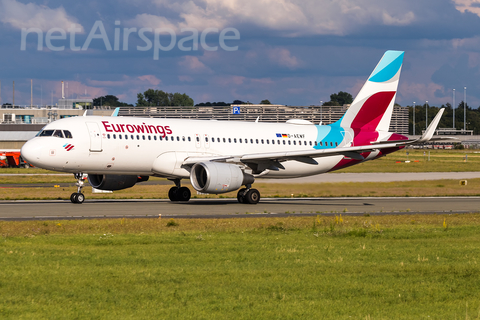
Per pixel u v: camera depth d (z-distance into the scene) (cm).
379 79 15625
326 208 11900
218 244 6481
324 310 3841
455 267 5272
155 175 12900
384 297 4197
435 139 12375
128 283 4491
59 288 4325
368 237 7312
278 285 4491
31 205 11419
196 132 13025
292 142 14362
